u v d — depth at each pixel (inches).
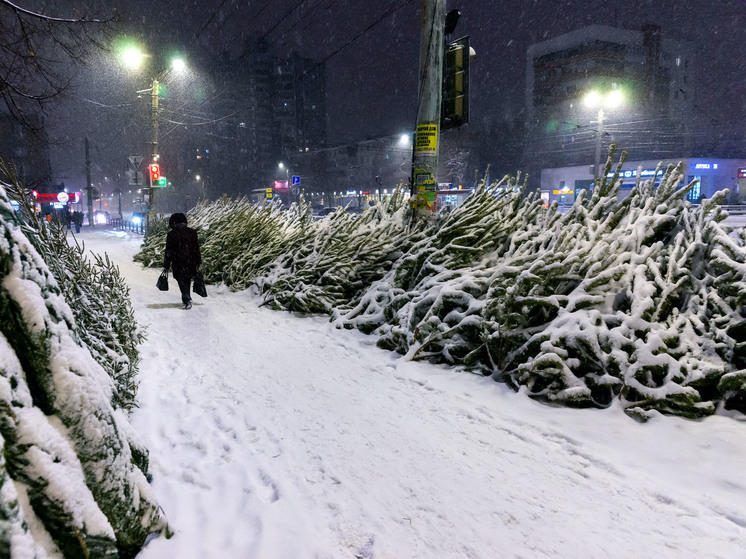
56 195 1202.6
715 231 169.8
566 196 1801.2
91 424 73.9
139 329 244.7
